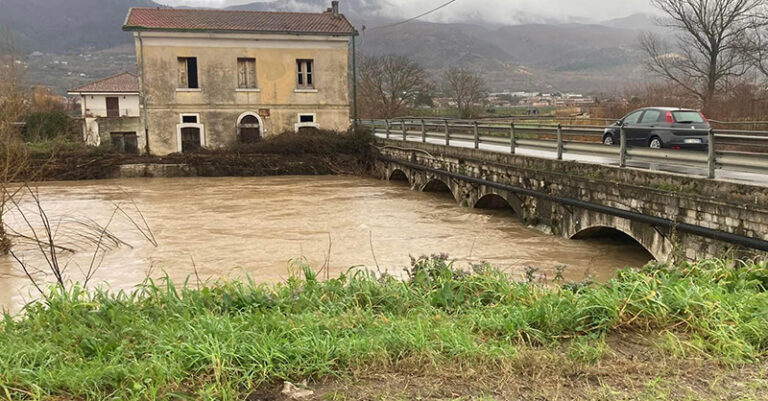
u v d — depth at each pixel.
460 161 20.17
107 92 59.16
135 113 60.16
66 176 29.61
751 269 6.38
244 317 5.28
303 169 32.44
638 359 4.47
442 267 6.72
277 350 4.41
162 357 4.35
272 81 34.88
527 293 5.92
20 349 4.62
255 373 4.21
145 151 33.47
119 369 4.16
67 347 4.78
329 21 37.25
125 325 5.23
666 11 34.25
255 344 4.46
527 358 4.38
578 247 13.12
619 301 5.29
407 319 5.37
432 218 17.78
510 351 4.52
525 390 3.99
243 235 15.49
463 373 4.23
